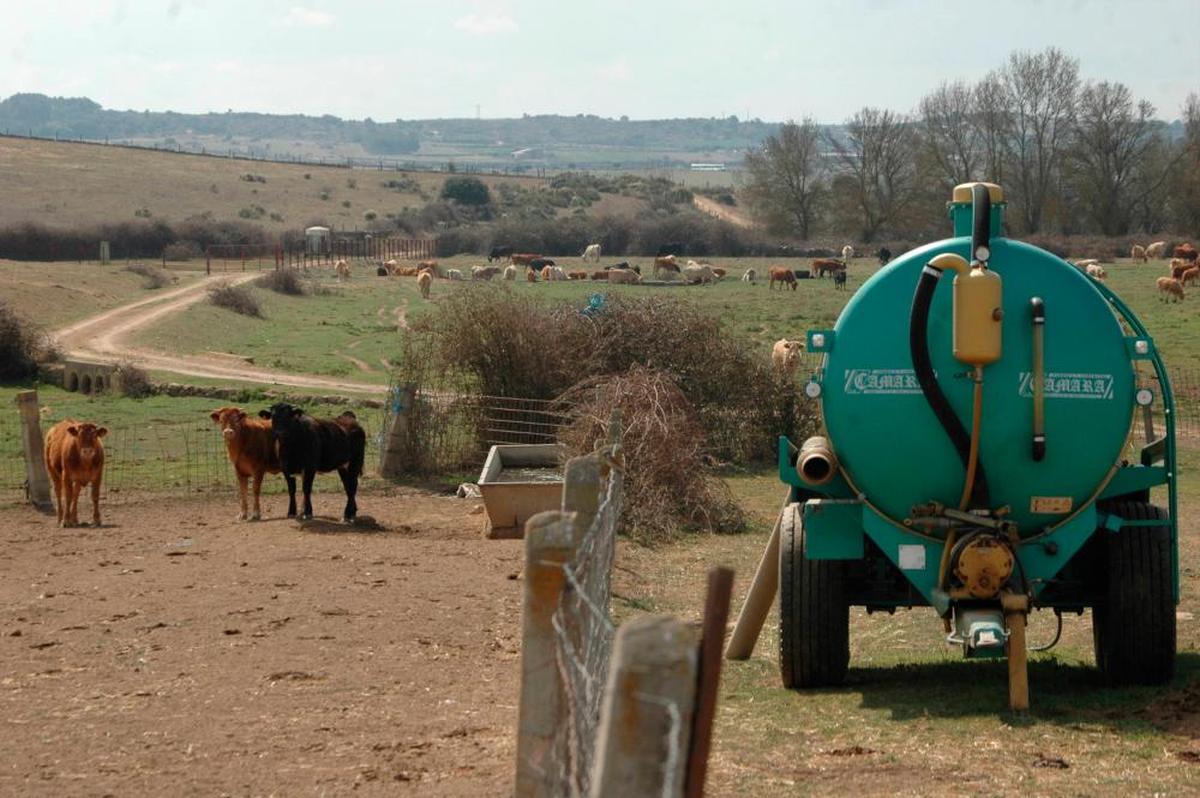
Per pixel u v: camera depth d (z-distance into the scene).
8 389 40.50
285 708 9.27
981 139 111.56
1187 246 85.69
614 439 14.65
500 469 20.95
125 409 35.44
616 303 28.00
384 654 11.09
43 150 161.88
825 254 113.88
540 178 189.25
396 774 7.55
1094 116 107.62
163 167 162.50
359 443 20.58
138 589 14.05
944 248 8.92
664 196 175.38
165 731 8.63
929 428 8.86
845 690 9.66
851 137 119.12
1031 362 8.71
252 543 17.52
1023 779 7.15
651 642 3.04
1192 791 6.85
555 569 4.43
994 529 8.75
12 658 10.93
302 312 66.38
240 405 36.16
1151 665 9.16
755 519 20.81
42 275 72.44
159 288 76.12
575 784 4.18
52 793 7.31
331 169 182.12
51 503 22.03
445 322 26.86
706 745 3.34
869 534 9.09
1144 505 9.34
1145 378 11.42
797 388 27.89
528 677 4.43
